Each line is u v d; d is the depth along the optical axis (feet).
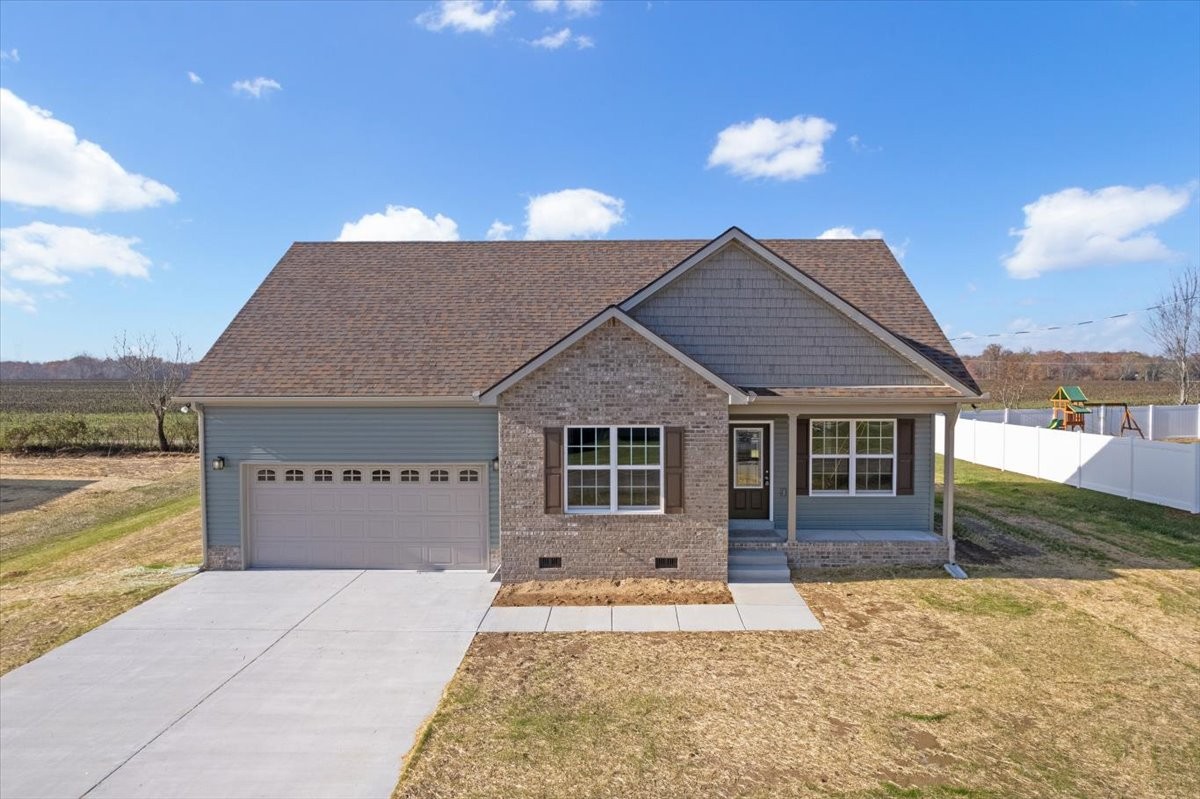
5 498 76.02
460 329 48.37
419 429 44.06
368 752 23.35
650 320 45.65
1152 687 27.25
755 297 45.62
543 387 40.34
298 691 27.86
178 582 42.04
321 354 46.01
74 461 102.94
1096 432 105.50
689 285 45.62
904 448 46.52
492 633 33.78
